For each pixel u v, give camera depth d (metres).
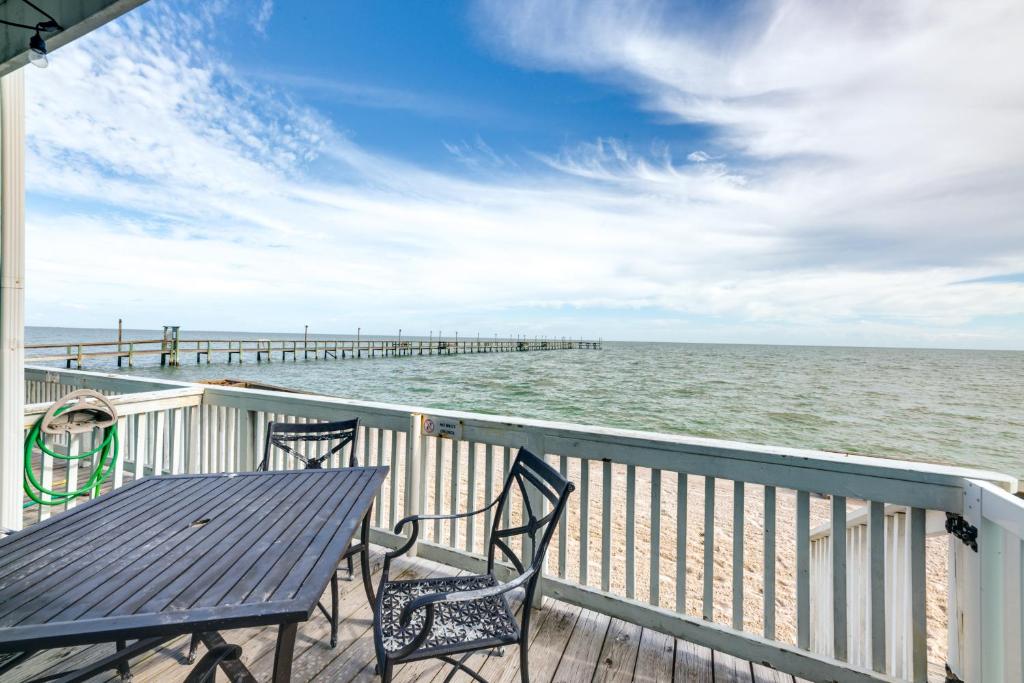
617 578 4.21
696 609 3.73
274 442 2.55
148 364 31.20
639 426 15.27
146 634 1.03
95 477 3.22
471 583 1.88
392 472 2.96
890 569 2.16
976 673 1.55
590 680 1.90
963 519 1.61
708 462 2.05
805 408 19.98
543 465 1.87
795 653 1.88
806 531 1.91
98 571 1.26
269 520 1.63
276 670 1.33
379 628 1.54
